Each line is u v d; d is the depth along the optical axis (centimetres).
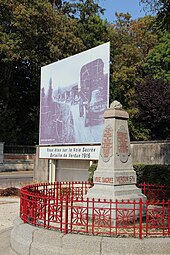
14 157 3703
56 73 2045
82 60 1825
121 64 3650
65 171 2044
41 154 2130
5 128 3794
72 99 1880
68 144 1886
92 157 1683
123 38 4112
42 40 3512
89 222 837
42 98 2180
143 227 779
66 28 3434
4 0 3300
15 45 3294
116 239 647
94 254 641
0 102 3809
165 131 3008
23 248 717
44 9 3322
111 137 915
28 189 951
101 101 1655
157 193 1152
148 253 633
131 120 3291
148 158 1923
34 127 4062
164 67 3438
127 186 902
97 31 3791
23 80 4191
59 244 670
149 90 2984
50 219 771
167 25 1195
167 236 684
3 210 1325
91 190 913
